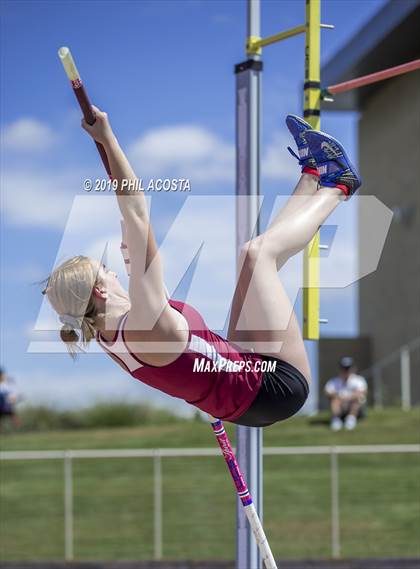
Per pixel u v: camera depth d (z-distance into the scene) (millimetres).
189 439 16062
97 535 12023
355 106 22172
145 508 13016
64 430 19016
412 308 19312
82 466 15141
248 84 5574
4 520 12664
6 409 18266
